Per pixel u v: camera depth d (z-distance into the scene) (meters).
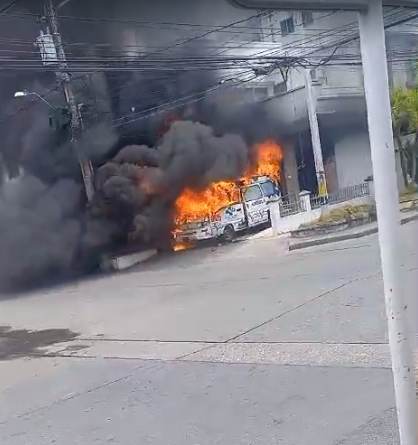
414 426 2.14
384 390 4.38
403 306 2.09
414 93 20.83
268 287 9.98
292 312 7.67
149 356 6.81
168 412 4.80
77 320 10.44
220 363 5.96
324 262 11.73
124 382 5.90
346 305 7.45
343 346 5.76
